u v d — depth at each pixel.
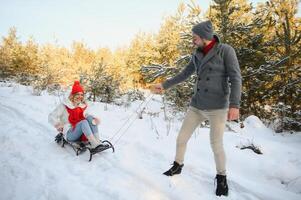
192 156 4.68
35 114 6.94
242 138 5.48
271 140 6.04
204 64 3.46
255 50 7.96
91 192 3.52
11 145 5.02
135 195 3.46
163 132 5.89
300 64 8.05
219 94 3.45
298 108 7.68
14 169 4.14
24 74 16.81
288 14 8.94
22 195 3.47
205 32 3.37
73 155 4.68
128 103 9.54
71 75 13.95
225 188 3.52
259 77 8.16
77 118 4.80
